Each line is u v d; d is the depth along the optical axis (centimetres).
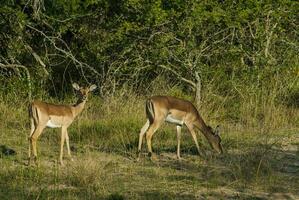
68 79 2097
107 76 1897
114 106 1775
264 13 1892
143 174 1165
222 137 1488
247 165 1170
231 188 1077
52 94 2052
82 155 1312
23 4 1891
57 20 1848
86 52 1956
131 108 1733
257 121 1709
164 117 1330
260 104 1823
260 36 1945
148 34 1839
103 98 1845
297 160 1284
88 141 1446
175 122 1342
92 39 1939
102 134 1514
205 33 1891
